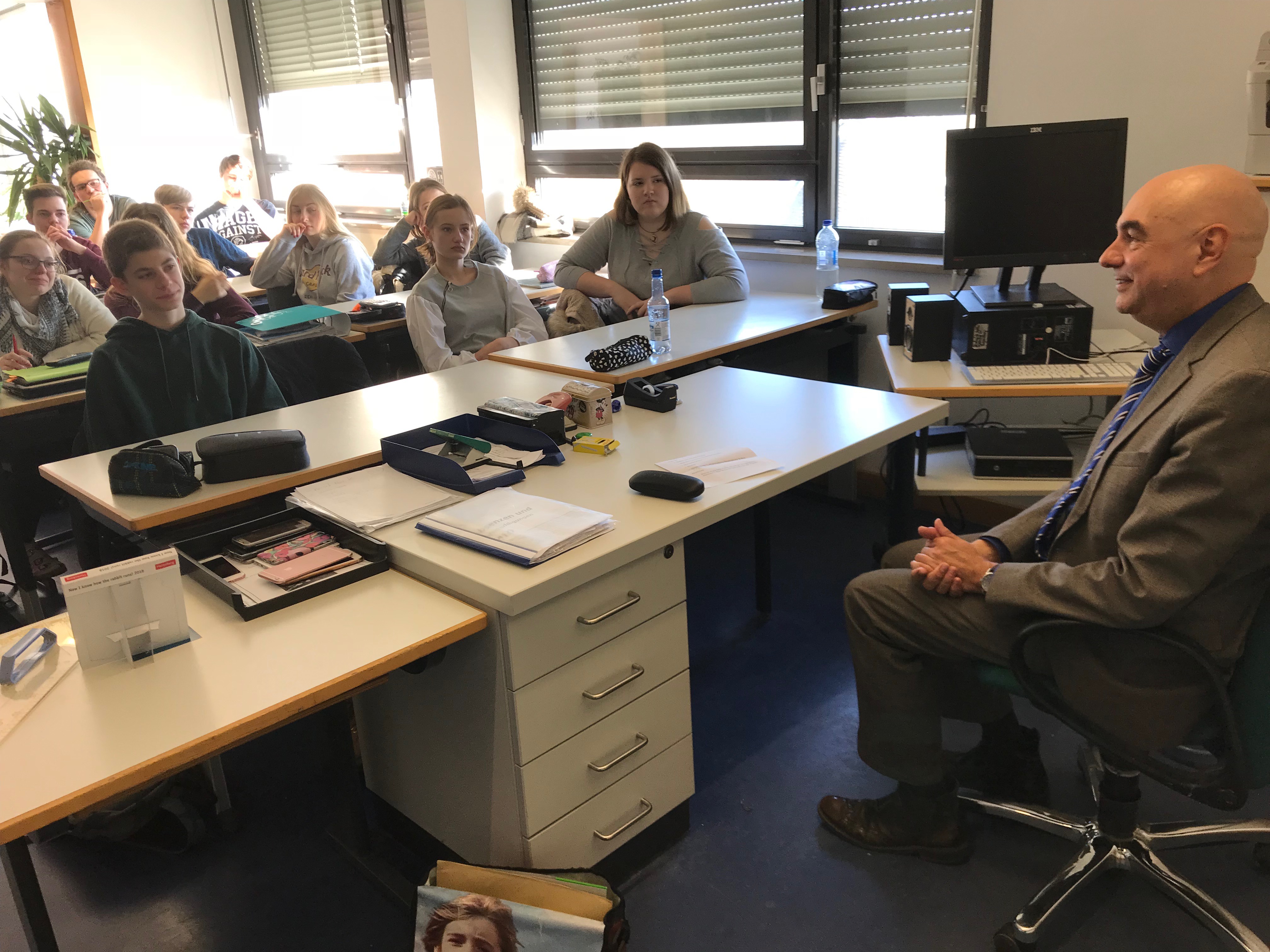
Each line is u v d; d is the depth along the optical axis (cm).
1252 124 235
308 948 169
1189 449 131
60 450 309
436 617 143
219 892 183
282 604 147
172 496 181
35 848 195
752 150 385
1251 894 167
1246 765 138
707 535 334
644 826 178
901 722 172
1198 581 131
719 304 339
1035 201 253
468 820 169
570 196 471
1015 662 148
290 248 455
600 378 252
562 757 158
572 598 152
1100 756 178
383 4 520
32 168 584
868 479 359
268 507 191
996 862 179
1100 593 138
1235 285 142
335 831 192
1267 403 126
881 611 169
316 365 281
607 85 434
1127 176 279
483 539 153
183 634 138
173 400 239
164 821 197
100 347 235
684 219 342
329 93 589
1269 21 246
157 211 352
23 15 603
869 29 338
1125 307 152
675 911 171
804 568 307
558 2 439
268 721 121
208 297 358
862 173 356
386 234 521
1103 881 171
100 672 132
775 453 191
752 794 202
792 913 170
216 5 624
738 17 375
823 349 320
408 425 219
